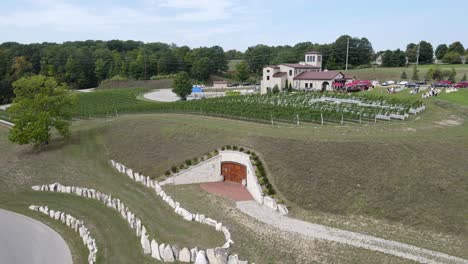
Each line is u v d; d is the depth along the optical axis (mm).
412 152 40094
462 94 77188
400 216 33594
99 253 32406
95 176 51906
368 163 39406
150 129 62156
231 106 71625
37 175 54938
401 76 132000
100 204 43250
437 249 28969
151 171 50375
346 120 58812
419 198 34656
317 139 45219
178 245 30547
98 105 109875
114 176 51344
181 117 69625
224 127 56219
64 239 37156
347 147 42156
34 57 199750
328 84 106438
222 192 43000
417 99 74250
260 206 38500
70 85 178875
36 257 33594
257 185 39969
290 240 30812
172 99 119875
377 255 28188
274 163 43125
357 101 73375
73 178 52188
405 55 174125
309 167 40812
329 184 38250
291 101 76500
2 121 93562
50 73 152125
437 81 116812
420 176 36781
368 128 52125
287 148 44656
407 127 51781
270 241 30656
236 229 32844
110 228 36938
